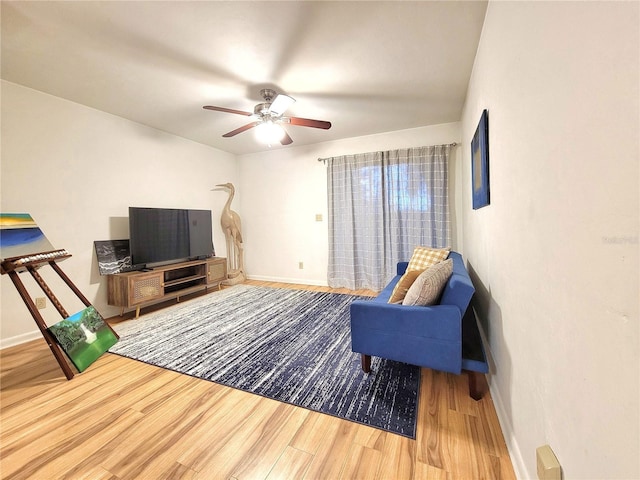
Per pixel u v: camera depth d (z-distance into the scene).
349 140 4.19
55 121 2.71
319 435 1.36
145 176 3.55
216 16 1.65
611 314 0.55
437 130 3.66
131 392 1.74
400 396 1.65
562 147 0.74
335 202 4.25
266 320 2.97
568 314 0.73
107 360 2.14
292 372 1.94
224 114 3.17
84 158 2.95
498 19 1.37
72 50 1.98
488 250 1.75
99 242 3.05
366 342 1.75
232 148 4.66
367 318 1.73
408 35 1.84
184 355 2.21
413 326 1.62
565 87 0.72
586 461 0.65
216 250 4.67
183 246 3.86
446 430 1.37
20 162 2.49
